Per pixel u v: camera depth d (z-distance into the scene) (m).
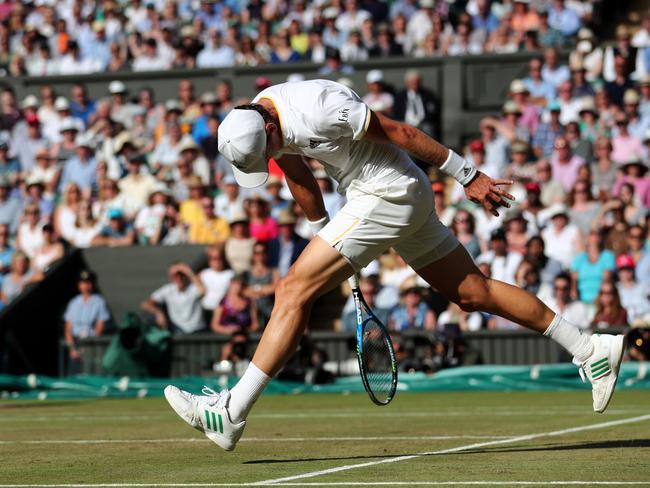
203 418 6.84
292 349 6.82
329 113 6.55
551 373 16.72
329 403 14.09
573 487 5.38
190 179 21.59
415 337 17.69
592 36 22.94
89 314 20.16
